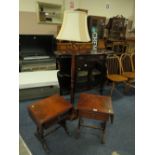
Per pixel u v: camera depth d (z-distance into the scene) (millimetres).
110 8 5293
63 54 2855
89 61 3146
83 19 1944
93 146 2143
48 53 4434
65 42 3471
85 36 1978
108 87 4055
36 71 3832
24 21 4184
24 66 3955
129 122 2684
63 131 2385
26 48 4191
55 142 2176
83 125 2289
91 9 4965
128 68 3918
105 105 2145
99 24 4727
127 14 5656
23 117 2643
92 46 3912
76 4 4695
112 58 3721
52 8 4434
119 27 5105
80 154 2004
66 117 2123
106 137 2312
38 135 2154
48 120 1838
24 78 3299
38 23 4352
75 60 2879
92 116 2066
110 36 5055
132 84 3836
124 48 5176
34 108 1971
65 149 2068
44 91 3418
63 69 3143
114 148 2121
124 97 3574
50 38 4410
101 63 3348
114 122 2666
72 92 2695
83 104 2143
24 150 1254
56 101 2143
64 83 3205
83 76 3242
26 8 4152
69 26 1938
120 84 4223
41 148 2049
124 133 2416
